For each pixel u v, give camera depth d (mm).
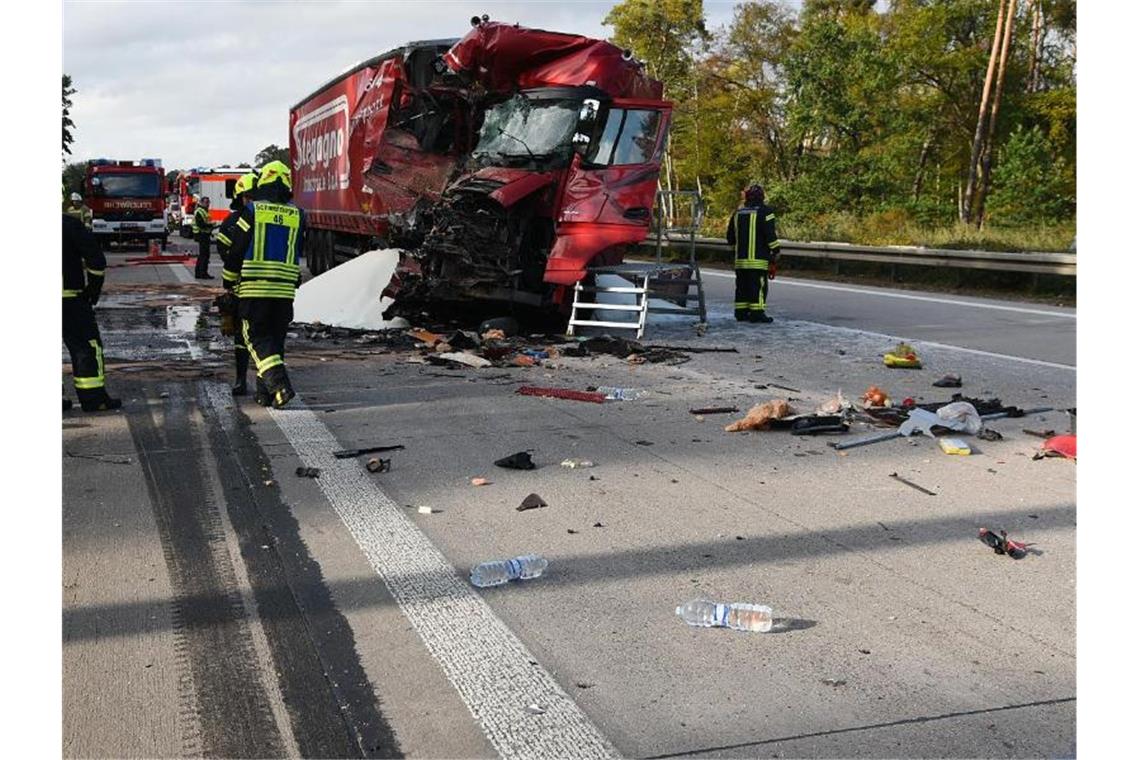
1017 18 44531
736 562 5227
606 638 4336
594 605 4688
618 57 14352
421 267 13562
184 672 4039
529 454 7352
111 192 38562
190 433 8055
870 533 5664
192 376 10609
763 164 57125
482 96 15055
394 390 9875
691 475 6867
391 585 4941
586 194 13305
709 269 28922
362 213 18406
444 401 9320
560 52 14578
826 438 7891
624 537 5617
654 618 4535
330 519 5945
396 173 15789
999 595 4773
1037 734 3525
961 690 3854
